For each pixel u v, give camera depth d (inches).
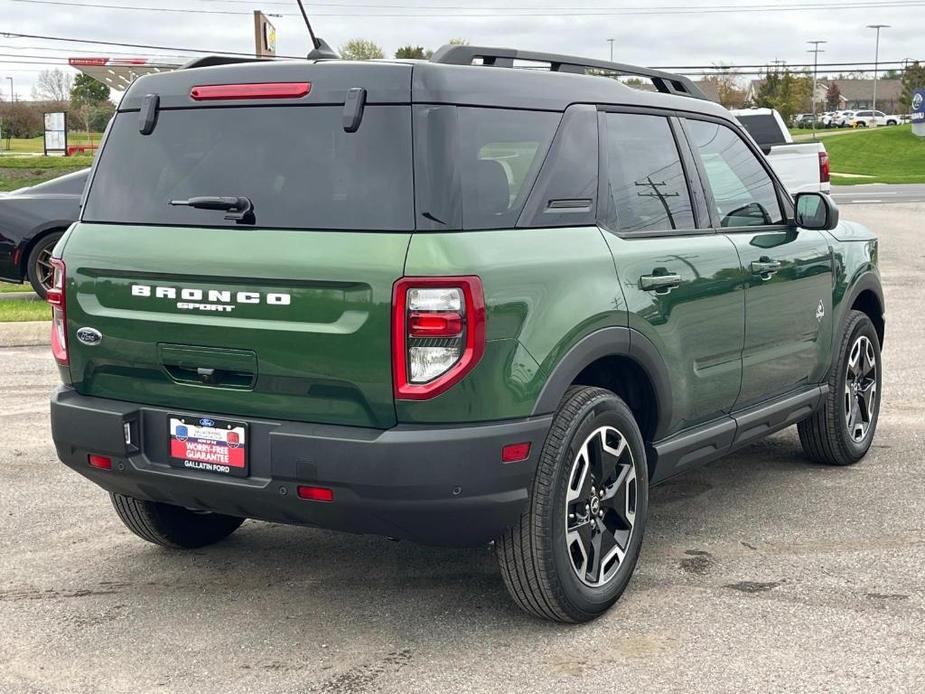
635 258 161.0
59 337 161.2
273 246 140.9
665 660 142.9
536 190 148.5
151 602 165.0
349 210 138.7
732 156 198.2
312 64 144.8
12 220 459.8
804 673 138.5
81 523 202.7
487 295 135.2
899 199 1246.9
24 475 233.1
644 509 165.2
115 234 154.6
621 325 155.7
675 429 176.1
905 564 177.6
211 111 151.3
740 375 190.2
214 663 143.8
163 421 151.9
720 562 179.5
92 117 3324.3
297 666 142.6
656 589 167.9
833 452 232.8
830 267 219.6
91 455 156.5
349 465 135.3
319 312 137.5
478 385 135.4
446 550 187.2
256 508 146.3
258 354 142.0
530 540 145.6
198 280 145.8
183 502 154.5
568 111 157.5
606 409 153.9
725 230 188.4
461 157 138.9
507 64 156.8
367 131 139.3
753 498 214.8
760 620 155.5
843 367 227.8
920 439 258.7
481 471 136.6
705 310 176.6
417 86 138.3
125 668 142.5
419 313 132.6
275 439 140.3
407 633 152.7
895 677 137.3
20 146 2898.6
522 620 156.9
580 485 150.8
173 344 148.9
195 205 146.6
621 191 164.9
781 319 201.3
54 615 160.1
